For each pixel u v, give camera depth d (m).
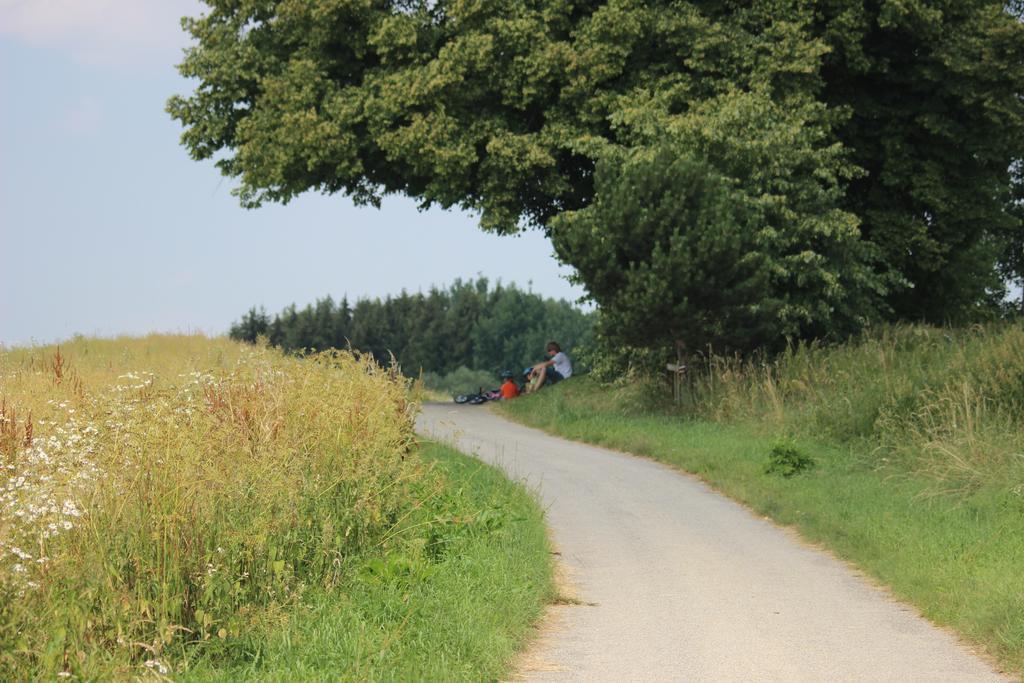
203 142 47.53
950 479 18.53
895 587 13.54
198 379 16.48
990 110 42.56
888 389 24.25
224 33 46.47
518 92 42.56
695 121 36.38
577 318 142.25
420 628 9.72
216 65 46.03
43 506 9.55
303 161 43.91
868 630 11.62
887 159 45.19
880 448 21.50
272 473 11.19
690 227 31.78
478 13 41.75
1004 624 11.09
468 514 14.47
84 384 19.44
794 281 37.25
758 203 35.12
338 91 43.56
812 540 17.03
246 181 44.47
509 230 42.47
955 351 26.50
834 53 43.50
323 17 42.91
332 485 11.85
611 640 10.90
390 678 8.38
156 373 20.23
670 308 31.14
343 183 47.22
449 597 10.69
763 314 32.50
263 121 43.75
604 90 42.09
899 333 34.69
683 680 9.55
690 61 40.75
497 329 136.00
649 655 10.34
